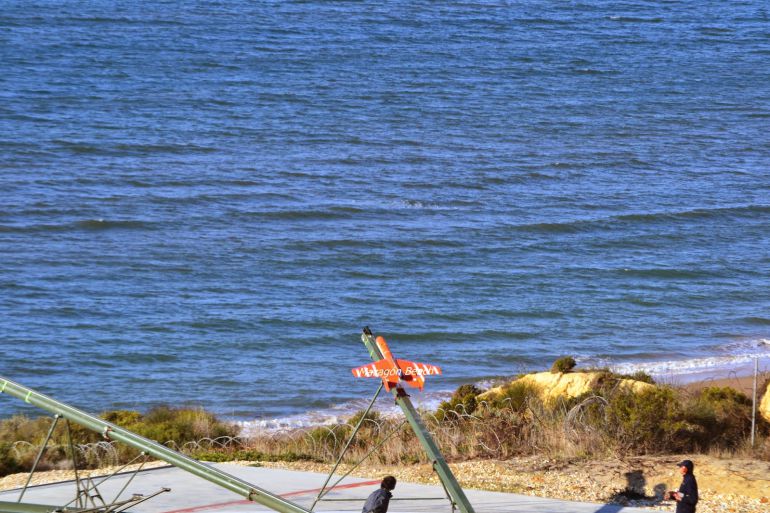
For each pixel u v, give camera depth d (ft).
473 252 274.77
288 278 249.14
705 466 78.89
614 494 75.46
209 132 421.59
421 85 547.49
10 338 201.16
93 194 318.86
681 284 247.29
